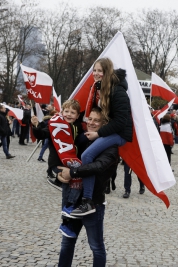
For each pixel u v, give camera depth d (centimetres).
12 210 795
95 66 405
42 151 1536
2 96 5481
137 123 419
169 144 1435
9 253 545
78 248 586
